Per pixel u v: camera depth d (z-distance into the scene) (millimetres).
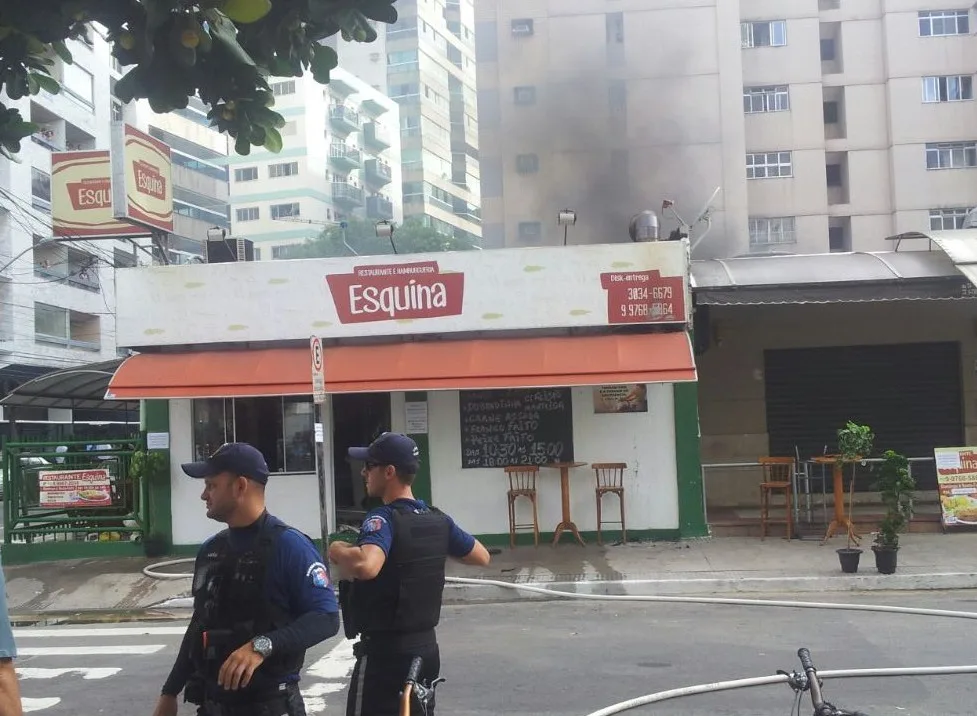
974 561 11203
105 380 14805
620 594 10750
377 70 73375
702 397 16031
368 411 14352
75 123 38906
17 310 34688
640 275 13023
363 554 3672
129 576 12477
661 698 5168
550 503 13398
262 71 3596
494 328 13203
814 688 3564
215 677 3182
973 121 44000
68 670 8031
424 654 3844
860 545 12422
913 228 43938
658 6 43750
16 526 13844
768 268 14172
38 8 3109
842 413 15789
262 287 13547
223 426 13875
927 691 6527
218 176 56219
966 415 15578
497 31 44281
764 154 44812
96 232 16531
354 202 64188
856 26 45281
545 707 6395
